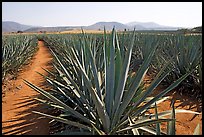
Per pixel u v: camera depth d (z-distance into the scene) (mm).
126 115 3170
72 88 4301
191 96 6219
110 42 3250
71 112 3512
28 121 4922
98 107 2895
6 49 10914
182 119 4891
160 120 2520
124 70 3080
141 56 9750
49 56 17984
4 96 6766
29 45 18031
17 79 9109
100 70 4629
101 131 2955
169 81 6938
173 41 9617
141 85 4246
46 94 3320
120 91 3137
